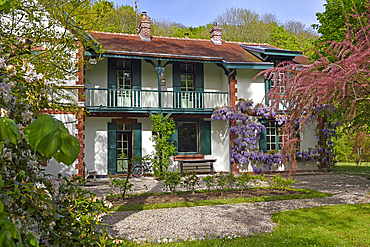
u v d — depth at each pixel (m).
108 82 14.70
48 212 2.26
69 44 6.52
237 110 14.89
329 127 15.96
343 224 5.85
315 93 3.78
